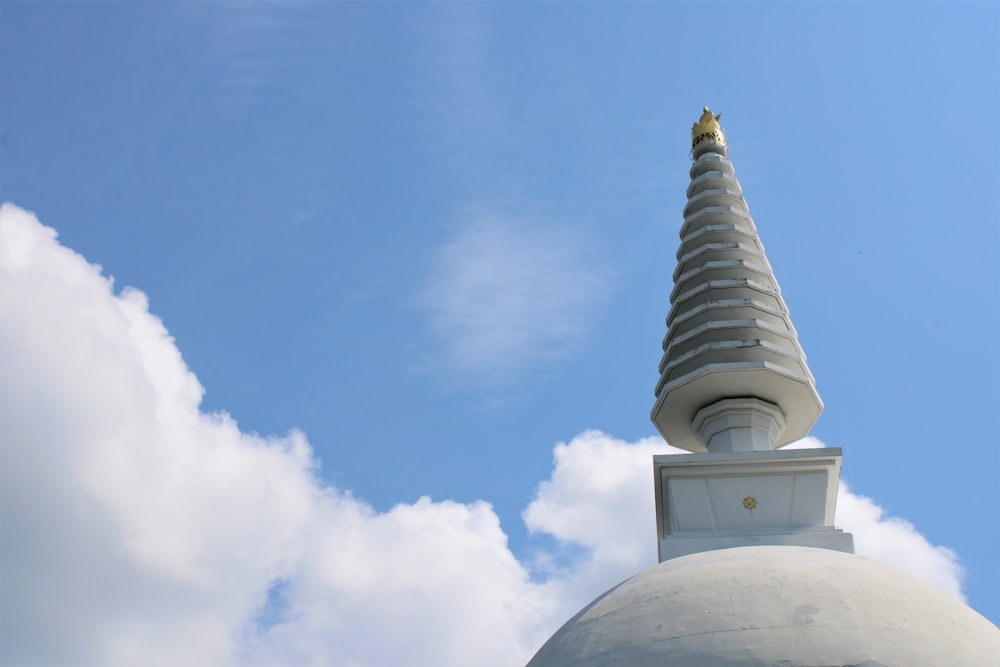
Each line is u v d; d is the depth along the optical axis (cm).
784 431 2761
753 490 2431
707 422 2672
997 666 1745
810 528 2383
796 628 1758
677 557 2212
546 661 1928
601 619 1933
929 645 1741
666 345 2803
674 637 1798
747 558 2011
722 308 2711
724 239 2881
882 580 1923
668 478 2462
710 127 3250
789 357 2650
